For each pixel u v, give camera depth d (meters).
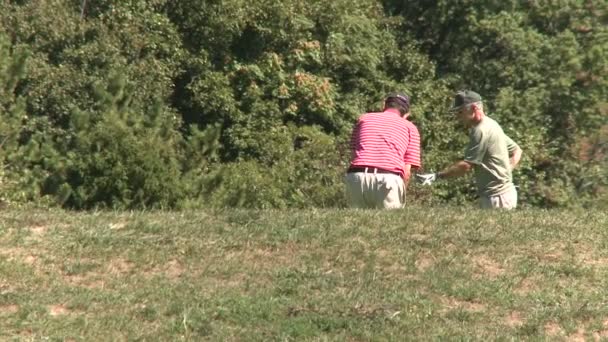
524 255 26.88
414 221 29.28
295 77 76.81
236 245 26.98
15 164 54.06
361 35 83.06
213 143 57.88
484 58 91.31
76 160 50.53
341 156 73.12
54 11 68.00
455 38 93.50
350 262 26.00
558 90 82.50
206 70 74.06
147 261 25.64
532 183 78.88
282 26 77.44
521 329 22.41
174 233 27.78
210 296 23.48
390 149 31.39
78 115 53.59
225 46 75.12
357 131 32.19
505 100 80.94
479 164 32.25
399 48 89.94
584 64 83.69
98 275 24.75
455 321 22.75
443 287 24.42
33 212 30.86
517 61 87.00
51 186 51.22
